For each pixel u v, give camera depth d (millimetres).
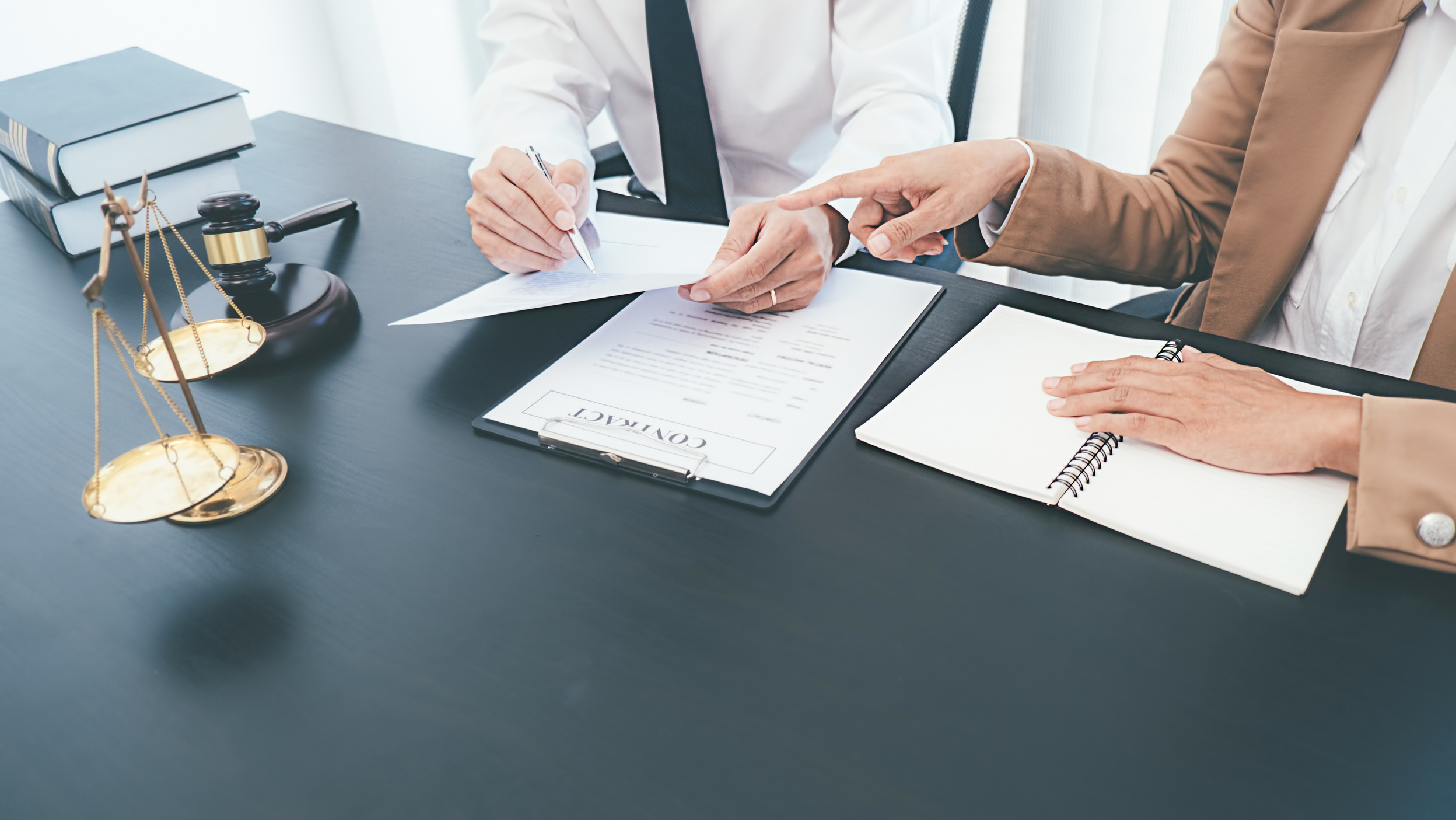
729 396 682
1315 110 915
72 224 953
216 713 463
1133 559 523
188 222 1044
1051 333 739
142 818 417
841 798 406
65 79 1097
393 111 2906
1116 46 1589
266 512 596
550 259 854
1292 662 456
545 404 687
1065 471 579
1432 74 867
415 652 491
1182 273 1014
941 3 1199
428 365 750
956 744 427
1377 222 930
